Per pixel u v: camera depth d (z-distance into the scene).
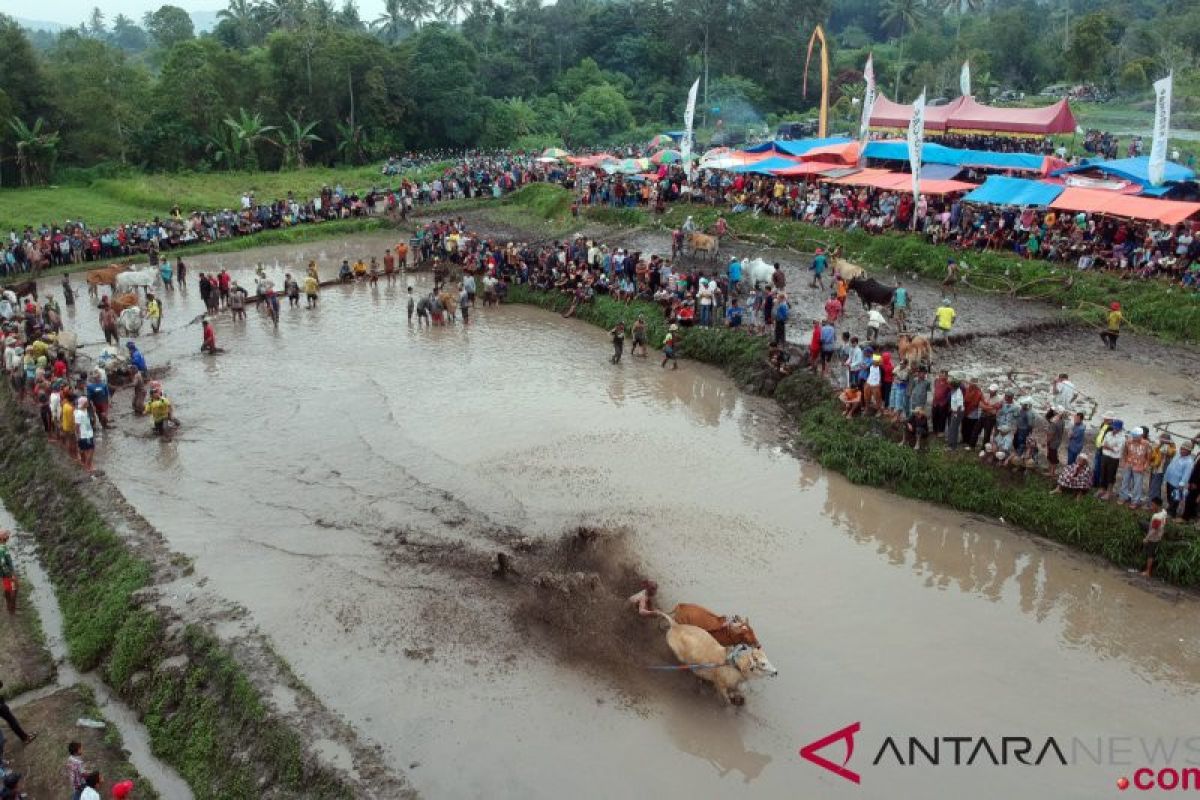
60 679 15.19
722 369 27.55
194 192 59.34
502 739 12.58
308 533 17.95
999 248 33.94
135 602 15.71
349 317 34.19
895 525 18.62
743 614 15.38
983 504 18.84
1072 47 88.62
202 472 20.88
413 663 14.06
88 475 20.80
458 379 27.02
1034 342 27.05
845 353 25.30
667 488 19.95
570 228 45.03
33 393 25.42
